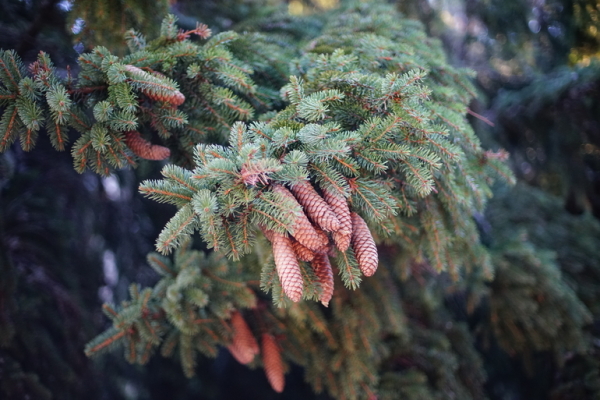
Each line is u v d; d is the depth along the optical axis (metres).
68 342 1.71
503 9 2.31
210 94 1.27
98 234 2.22
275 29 1.62
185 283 1.36
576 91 2.09
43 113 1.21
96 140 1.20
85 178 2.16
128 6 1.39
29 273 1.73
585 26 2.00
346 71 1.24
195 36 1.66
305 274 1.14
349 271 1.14
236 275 1.43
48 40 1.65
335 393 1.54
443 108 1.27
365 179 1.19
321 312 1.56
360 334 1.55
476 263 1.49
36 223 1.86
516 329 1.70
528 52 2.49
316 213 1.10
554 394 1.75
